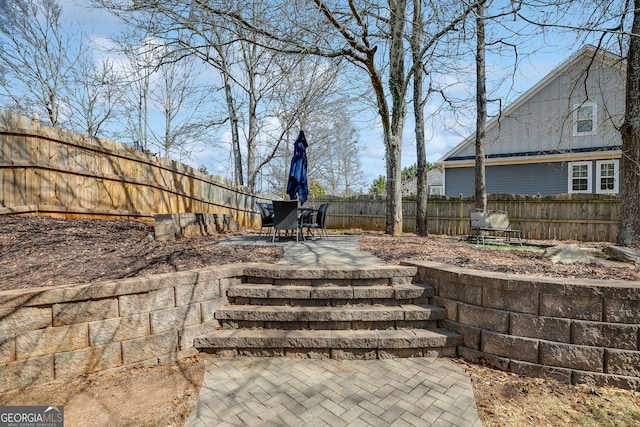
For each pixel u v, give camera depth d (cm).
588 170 1248
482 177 867
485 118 869
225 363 308
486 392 266
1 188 467
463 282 331
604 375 277
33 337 260
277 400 250
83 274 322
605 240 880
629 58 569
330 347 318
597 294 280
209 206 947
